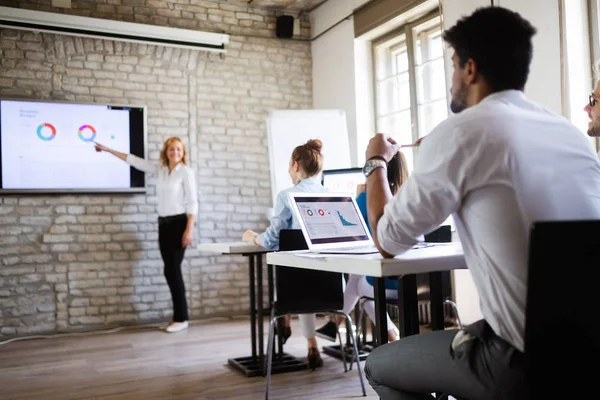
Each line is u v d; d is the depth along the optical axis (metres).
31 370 3.77
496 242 1.16
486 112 1.21
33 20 5.04
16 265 5.06
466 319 4.59
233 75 5.97
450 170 1.20
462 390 1.23
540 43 3.69
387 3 5.18
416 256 1.47
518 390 1.12
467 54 1.30
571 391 1.00
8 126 5.01
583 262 0.99
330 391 3.15
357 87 5.70
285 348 4.29
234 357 4.04
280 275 3.01
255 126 6.05
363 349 4.03
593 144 3.55
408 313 1.74
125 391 3.21
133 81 5.53
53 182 5.15
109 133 5.35
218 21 5.93
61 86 5.27
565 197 1.18
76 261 5.25
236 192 5.91
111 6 5.47
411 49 5.20
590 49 3.61
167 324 5.48
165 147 5.26
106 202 5.38
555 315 0.99
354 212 2.21
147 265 5.50
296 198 2.04
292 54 6.29
